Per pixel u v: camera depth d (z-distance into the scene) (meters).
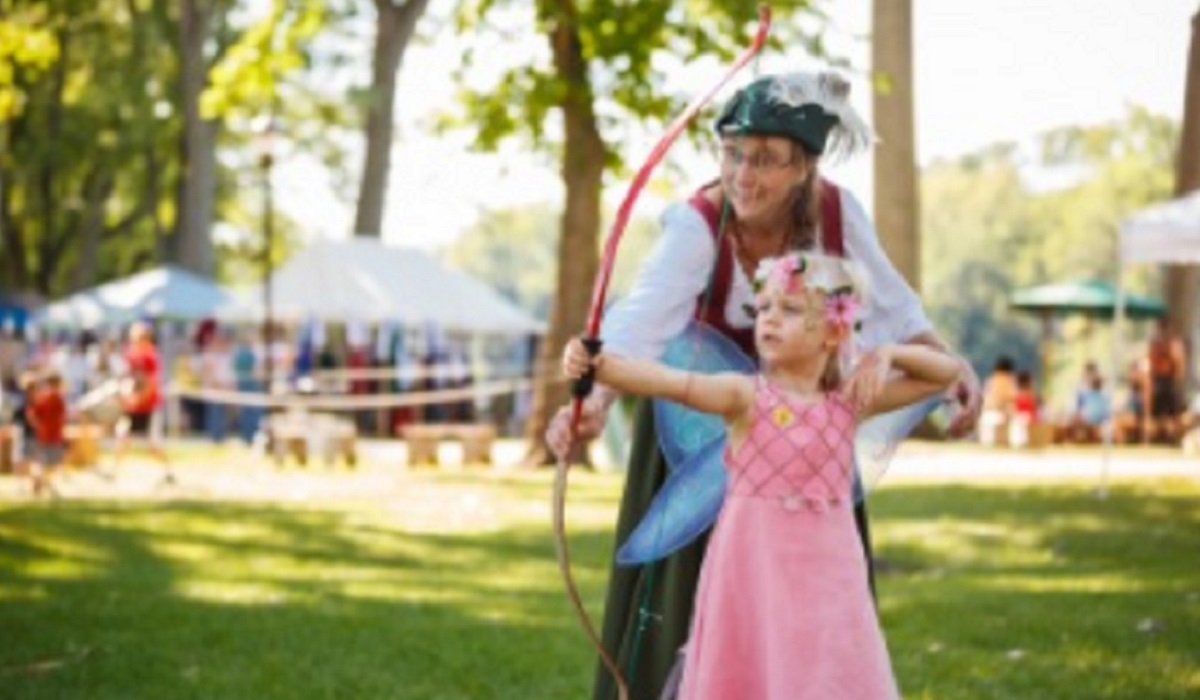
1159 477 18.88
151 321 34.31
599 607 9.87
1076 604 9.61
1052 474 20.06
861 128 4.82
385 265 32.28
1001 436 27.92
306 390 27.16
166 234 50.97
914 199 26.45
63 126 47.62
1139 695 7.02
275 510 15.81
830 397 4.59
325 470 22.19
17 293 45.69
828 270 4.55
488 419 35.06
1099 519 14.27
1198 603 9.52
